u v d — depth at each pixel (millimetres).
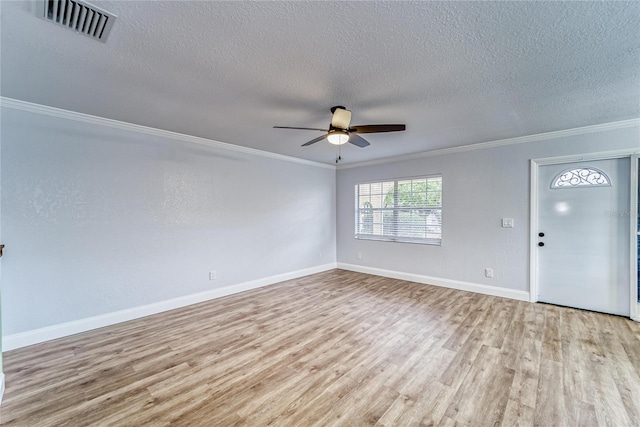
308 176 5414
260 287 4531
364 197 5676
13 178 2545
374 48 1720
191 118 2973
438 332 2822
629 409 1723
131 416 1697
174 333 2844
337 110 2383
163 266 3488
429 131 3449
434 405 1780
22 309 2584
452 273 4426
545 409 1730
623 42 1644
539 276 3725
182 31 1548
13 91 2326
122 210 3172
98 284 3008
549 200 3631
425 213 4789
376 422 1645
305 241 5355
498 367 2191
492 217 4031
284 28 1529
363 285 4629
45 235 2703
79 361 2316
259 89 2273
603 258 3301
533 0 1320
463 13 1412
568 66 1927
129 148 3213
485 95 2396
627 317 3152
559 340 2625
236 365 2248
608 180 3256
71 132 2838
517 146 3801
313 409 1753
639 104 2604
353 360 2312
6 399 1847
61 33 1550
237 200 4262
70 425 1632
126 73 2020
